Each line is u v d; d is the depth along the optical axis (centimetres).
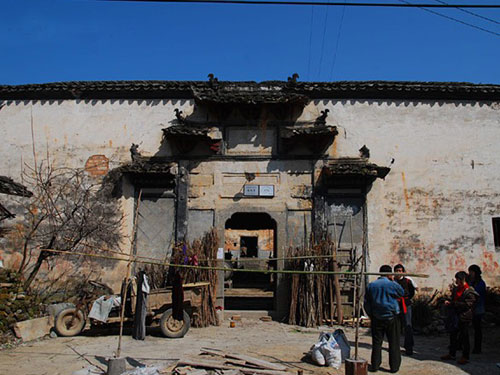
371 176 1267
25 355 815
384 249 1276
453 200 1301
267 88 1374
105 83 1364
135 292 1002
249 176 1327
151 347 882
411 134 1337
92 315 979
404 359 809
